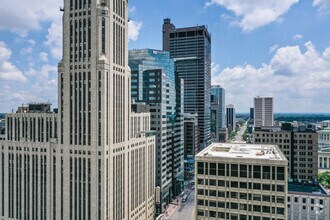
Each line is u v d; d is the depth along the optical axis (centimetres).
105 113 10625
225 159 8962
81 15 11106
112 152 11012
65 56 11312
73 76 11150
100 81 10681
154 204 16438
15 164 12288
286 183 8381
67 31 11331
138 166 13838
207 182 9162
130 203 12694
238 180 8838
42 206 11650
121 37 12144
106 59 10844
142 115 15275
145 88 18650
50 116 11719
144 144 14712
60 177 11262
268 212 8556
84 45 11019
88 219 10588
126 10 12581
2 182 12550
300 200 13200
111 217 10825
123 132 12062
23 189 12069
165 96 18762
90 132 10700
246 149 10675
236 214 8862
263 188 8612
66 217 11000
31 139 12106
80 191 10819
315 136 18225
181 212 17162
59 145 11306
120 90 11912
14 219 12212
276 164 8462
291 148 18850
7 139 12631
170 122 19738
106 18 10981
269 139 19300
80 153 10862
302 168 18512
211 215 9125
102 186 10444
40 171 11706
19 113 12381
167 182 18812
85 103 10888
